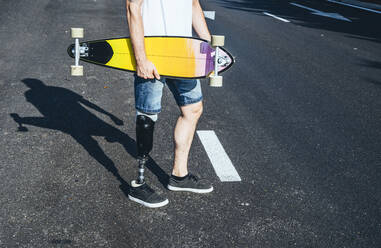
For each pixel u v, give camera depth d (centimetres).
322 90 590
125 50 298
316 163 379
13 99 493
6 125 423
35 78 571
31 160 359
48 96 507
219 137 422
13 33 824
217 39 278
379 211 310
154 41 285
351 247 268
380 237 280
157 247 258
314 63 731
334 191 334
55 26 905
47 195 310
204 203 308
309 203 315
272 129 449
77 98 507
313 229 284
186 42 285
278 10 1340
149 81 285
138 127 293
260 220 291
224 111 495
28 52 698
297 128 455
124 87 557
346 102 546
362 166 378
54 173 340
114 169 350
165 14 284
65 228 274
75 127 427
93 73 607
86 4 1216
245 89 577
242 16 1173
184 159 316
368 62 755
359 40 943
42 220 281
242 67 681
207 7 1292
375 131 458
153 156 375
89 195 312
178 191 322
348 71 692
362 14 1349
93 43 302
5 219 281
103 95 523
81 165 354
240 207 305
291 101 539
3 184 322
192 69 286
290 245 266
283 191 329
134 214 291
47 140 396
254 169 362
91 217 286
